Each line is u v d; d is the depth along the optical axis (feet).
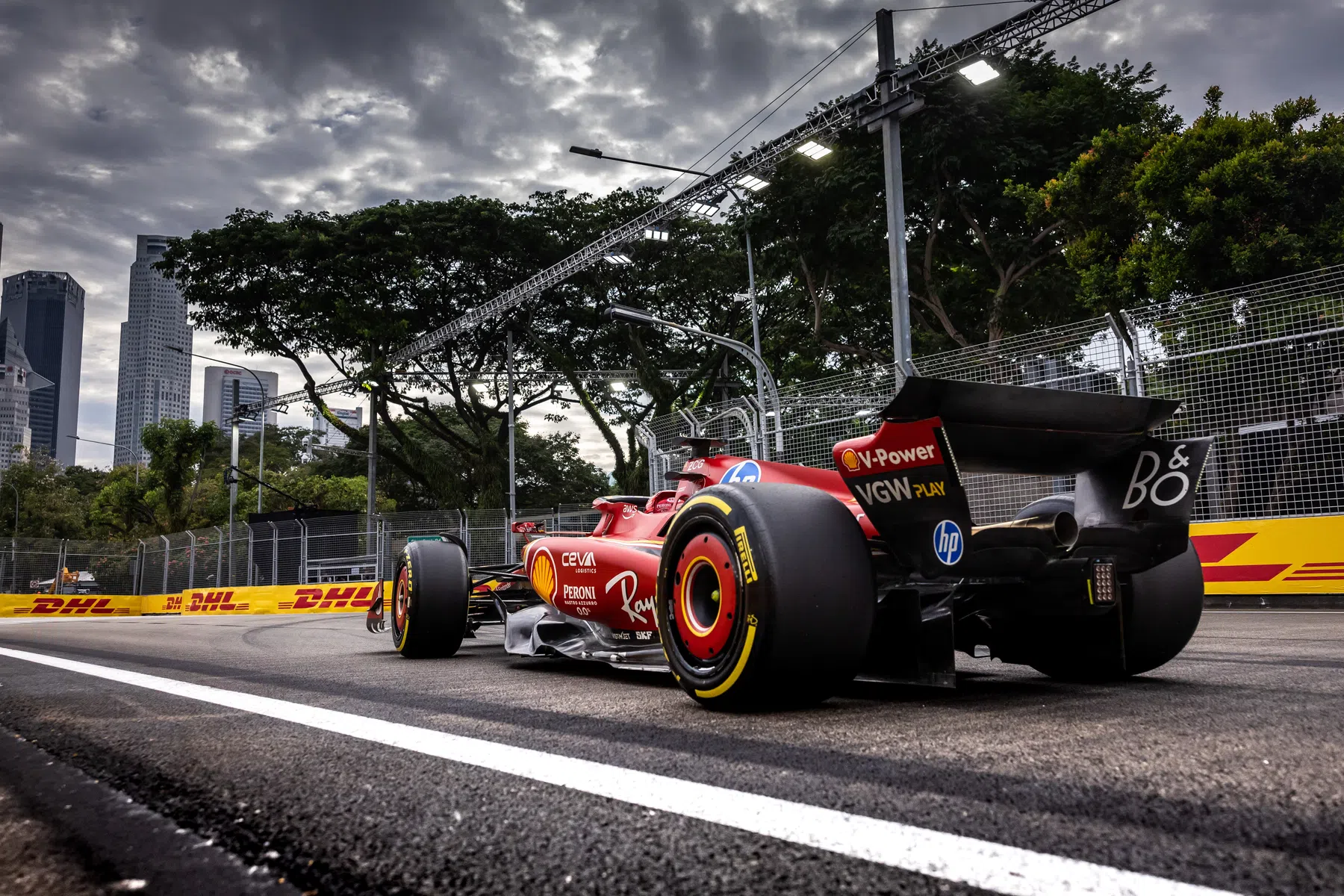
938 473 7.74
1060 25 39.65
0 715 8.75
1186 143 42.78
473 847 4.05
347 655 17.29
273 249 90.84
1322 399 25.99
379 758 6.17
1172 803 4.43
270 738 7.07
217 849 4.11
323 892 3.52
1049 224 58.13
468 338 99.66
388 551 60.95
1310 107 42.52
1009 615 9.45
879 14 38.73
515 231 93.40
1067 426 8.54
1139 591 9.79
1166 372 28.22
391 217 92.17
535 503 142.72
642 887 3.47
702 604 8.78
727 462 11.59
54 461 190.70
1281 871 3.44
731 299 96.89
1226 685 9.28
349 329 90.17
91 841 4.25
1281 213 40.70
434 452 141.38
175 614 75.66
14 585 85.61
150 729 7.66
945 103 56.03
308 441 207.21
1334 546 25.86
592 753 6.21
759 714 8.01
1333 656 12.21
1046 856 3.68
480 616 18.28
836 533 8.13
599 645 13.24
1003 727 6.86
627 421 102.22
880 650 8.86
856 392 34.96
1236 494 27.91
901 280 36.65
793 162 61.82
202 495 137.69
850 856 3.75
